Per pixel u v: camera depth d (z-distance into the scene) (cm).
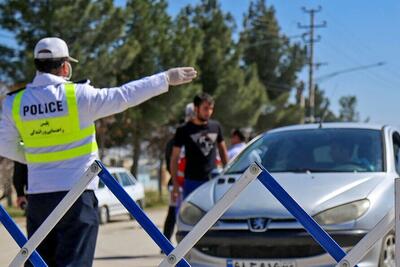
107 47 2189
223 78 3331
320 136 766
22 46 2105
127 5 2619
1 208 452
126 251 1084
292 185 656
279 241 602
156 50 2636
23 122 471
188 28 2975
